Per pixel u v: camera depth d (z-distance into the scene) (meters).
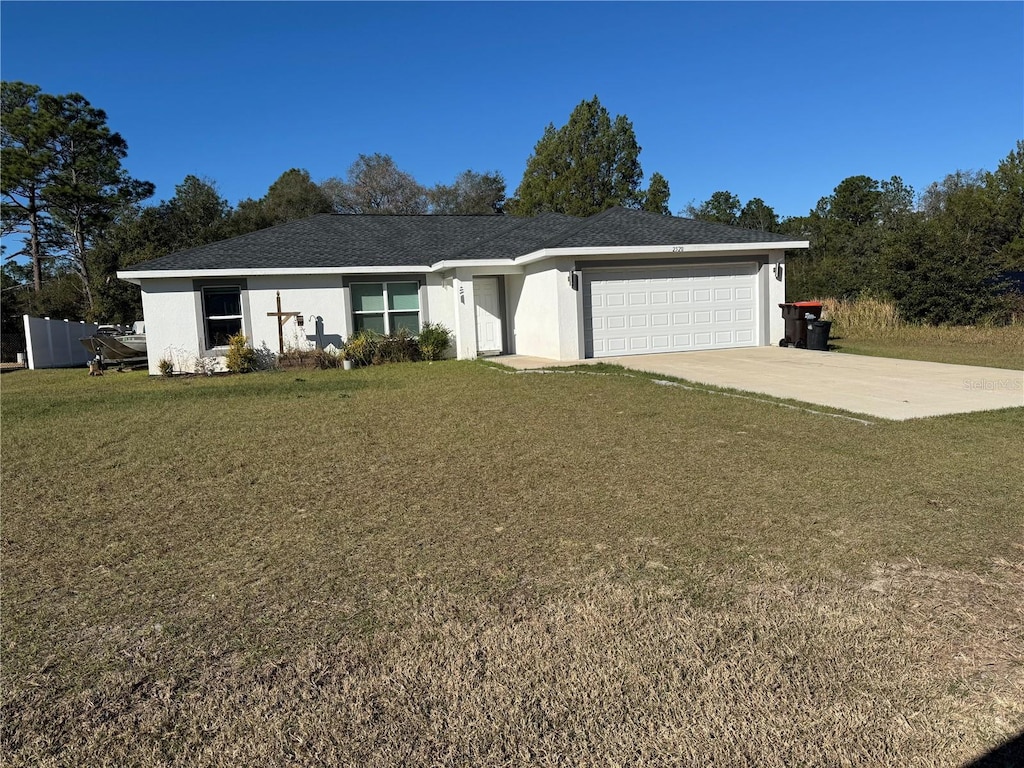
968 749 2.28
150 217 37.91
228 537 4.45
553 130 43.81
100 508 5.16
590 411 8.50
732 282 15.66
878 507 4.58
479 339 18.23
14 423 9.18
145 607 3.47
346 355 16.02
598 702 2.60
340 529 4.53
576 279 14.57
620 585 3.56
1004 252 30.44
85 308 38.47
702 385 10.18
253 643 3.09
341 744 2.40
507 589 3.56
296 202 47.44
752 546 4.00
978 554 3.79
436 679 2.77
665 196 42.41
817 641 2.96
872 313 20.94
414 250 18.23
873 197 50.25
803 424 7.27
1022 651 2.83
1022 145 33.78
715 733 2.40
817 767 2.23
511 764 2.28
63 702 2.67
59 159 39.84
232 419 8.93
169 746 2.41
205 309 16.09
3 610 3.47
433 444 6.96
